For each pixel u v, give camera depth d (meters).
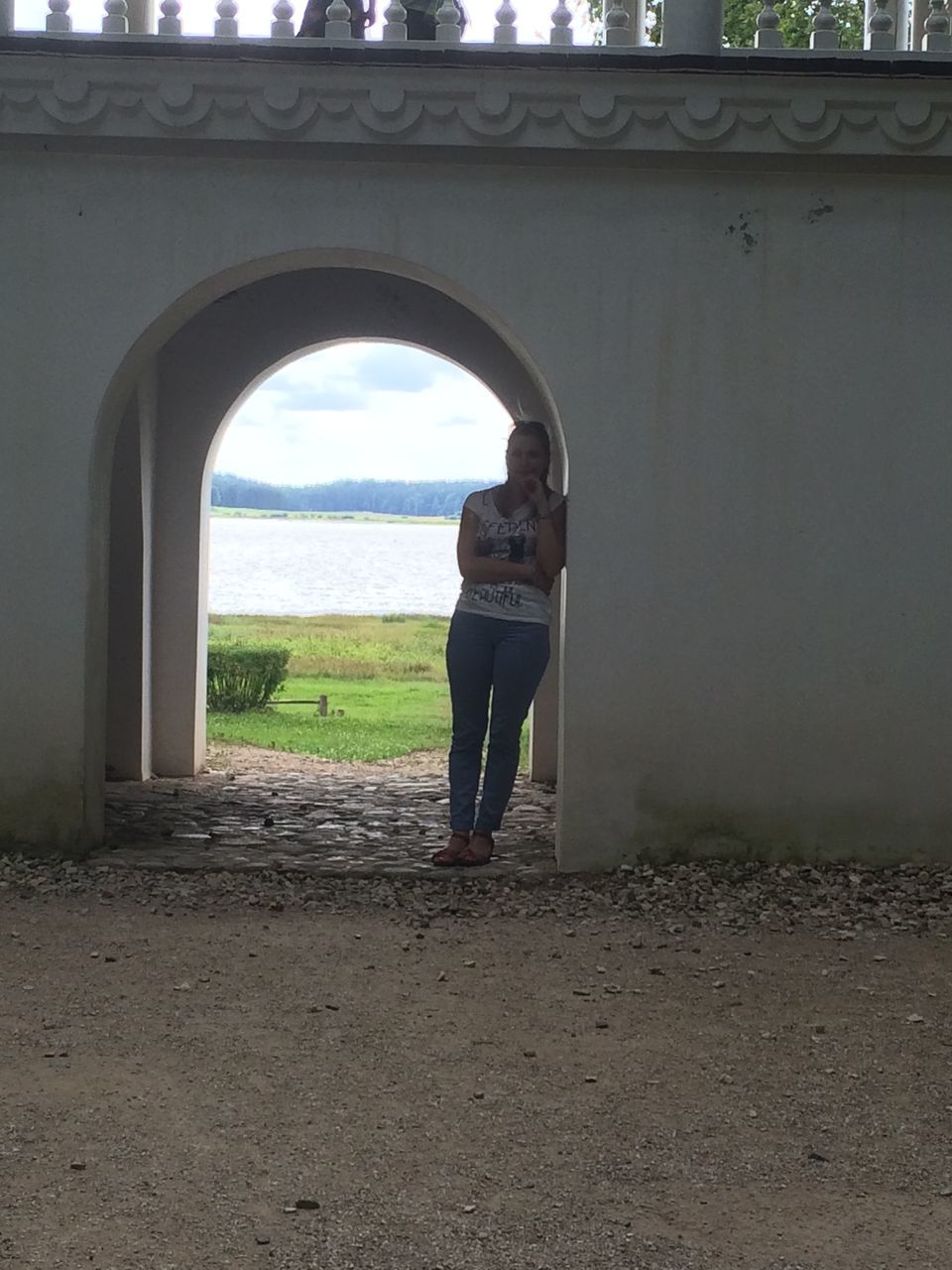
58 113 6.32
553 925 5.89
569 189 6.57
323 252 6.63
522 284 6.60
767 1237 3.19
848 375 6.64
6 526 6.66
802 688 6.70
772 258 6.61
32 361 6.62
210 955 5.32
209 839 7.38
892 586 6.70
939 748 6.72
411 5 7.68
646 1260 3.07
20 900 6.05
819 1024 4.68
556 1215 3.28
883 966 5.35
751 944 5.63
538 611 6.88
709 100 6.32
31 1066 4.14
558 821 6.79
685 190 6.59
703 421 6.64
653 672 6.68
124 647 9.27
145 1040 4.39
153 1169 3.47
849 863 6.74
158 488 9.53
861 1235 3.21
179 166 6.57
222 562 61.81
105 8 6.55
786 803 6.71
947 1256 3.12
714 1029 4.62
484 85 6.32
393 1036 4.49
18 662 6.70
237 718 15.03
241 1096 3.96
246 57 6.29
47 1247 3.06
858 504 6.67
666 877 6.58
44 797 6.75
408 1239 3.14
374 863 6.91
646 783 6.71
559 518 6.86
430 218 6.57
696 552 6.66
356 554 66.44
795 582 6.68
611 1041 4.49
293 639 33.97
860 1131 3.81
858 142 6.39
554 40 6.55
